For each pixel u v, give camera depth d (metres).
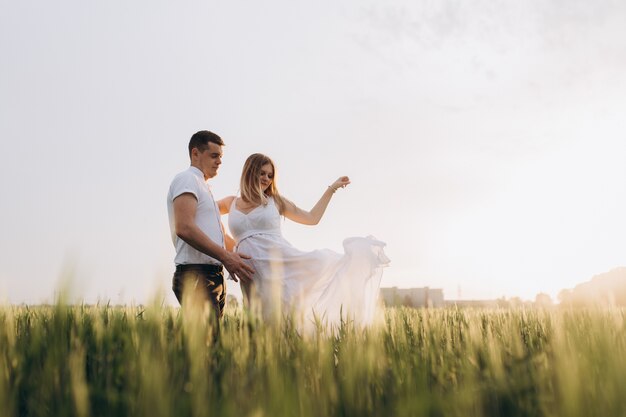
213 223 3.94
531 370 1.58
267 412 1.28
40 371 1.51
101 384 1.49
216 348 1.84
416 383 1.49
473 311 2.98
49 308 1.62
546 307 2.58
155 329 1.64
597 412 1.27
